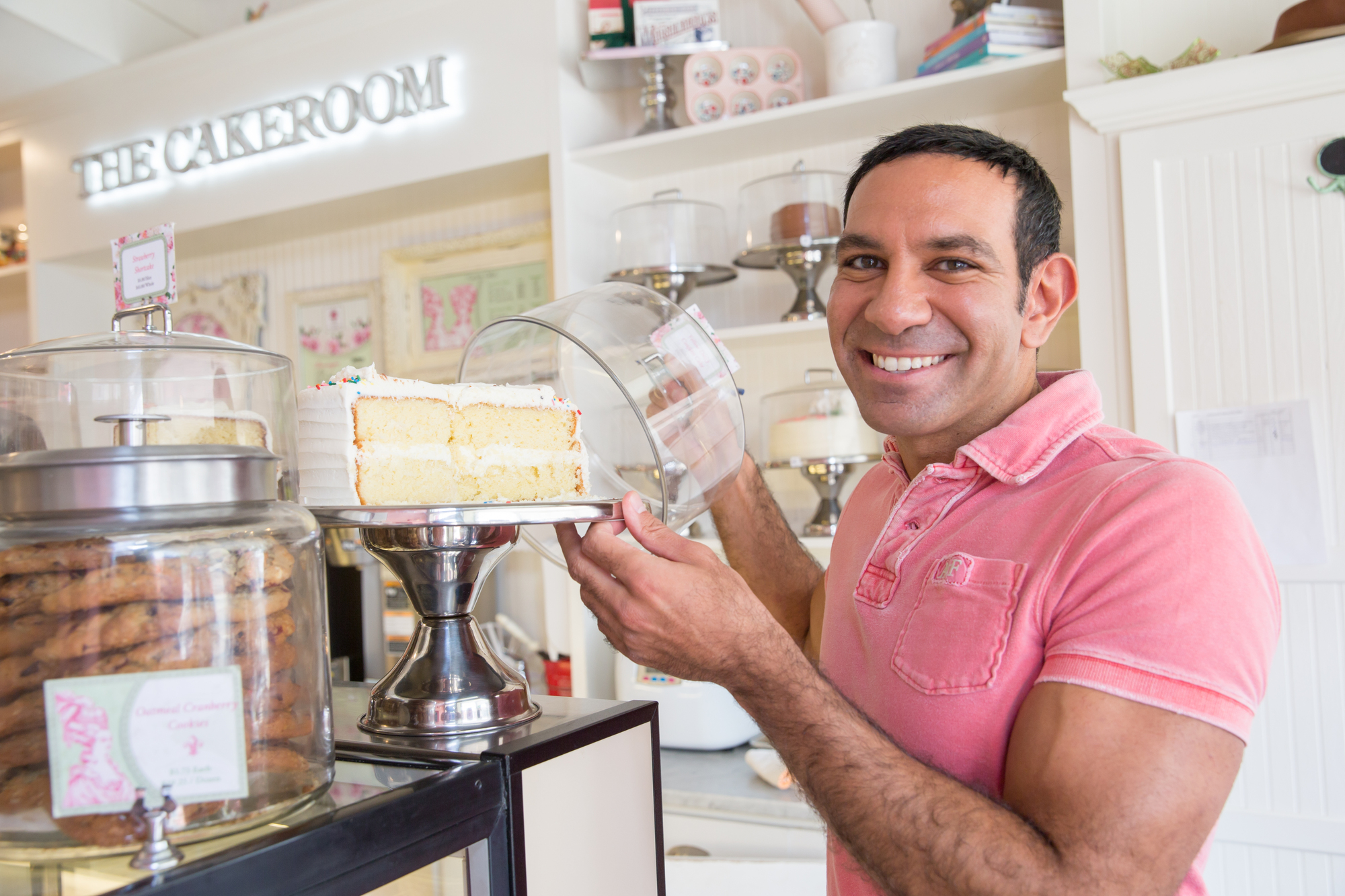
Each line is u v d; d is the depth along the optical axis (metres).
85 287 3.22
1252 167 1.59
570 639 2.24
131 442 0.66
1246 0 1.80
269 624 0.54
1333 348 1.55
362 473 0.95
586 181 2.29
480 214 2.65
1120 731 0.67
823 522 2.06
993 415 0.95
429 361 2.70
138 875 0.48
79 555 0.49
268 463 0.58
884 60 1.99
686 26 2.14
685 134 2.11
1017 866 0.66
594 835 0.77
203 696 0.51
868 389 0.94
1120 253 1.70
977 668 0.80
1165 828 0.65
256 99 2.64
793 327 2.02
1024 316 0.92
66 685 0.49
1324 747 1.56
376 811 0.57
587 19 2.30
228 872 0.49
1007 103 1.97
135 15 2.84
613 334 0.93
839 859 0.93
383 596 2.39
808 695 0.76
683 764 1.96
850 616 0.99
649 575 0.75
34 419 0.68
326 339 2.90
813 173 1.99
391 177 2.45
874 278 0.93
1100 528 0.77
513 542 0.86
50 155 3.04
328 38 2.52
